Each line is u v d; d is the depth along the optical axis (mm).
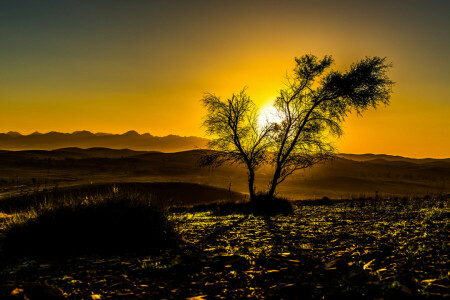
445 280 4715
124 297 5008
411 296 4188
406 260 6152
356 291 4551
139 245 9125
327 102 26062
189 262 7113
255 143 27656
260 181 138875
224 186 113062
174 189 60094
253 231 12672
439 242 7852
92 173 176625
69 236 8906
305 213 21109
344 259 6566
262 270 6242
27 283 4809
